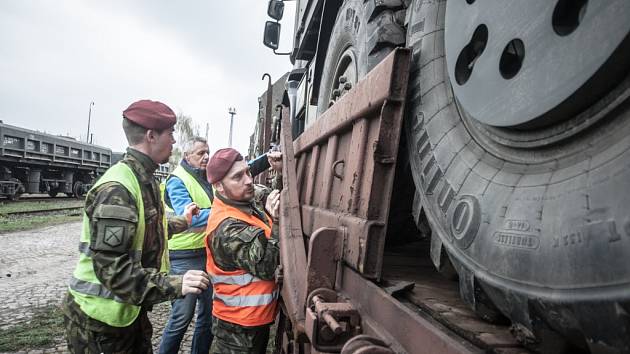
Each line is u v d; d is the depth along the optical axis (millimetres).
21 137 16484
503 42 922
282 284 2113
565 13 783
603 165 666
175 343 3041
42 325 4250
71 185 22109
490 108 937
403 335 995
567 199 708
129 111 2039
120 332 1976
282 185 2678
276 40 6402
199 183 3426
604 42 656
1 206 15336
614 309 594
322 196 2057
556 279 695
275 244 2309
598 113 703
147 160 2061
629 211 592
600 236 626
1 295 5246
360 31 2494
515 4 894
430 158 1216
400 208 1715
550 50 780
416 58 1419
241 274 2369
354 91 1688
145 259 2066
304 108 5664
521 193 828
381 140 1335
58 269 6668
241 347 2393
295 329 1751
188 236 3262
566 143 773
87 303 1881
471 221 947
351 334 1304
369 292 1242
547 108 758
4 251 7953
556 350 787
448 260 1102
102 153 24828
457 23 1135
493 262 855
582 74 688
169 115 2092
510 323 987
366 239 1302
